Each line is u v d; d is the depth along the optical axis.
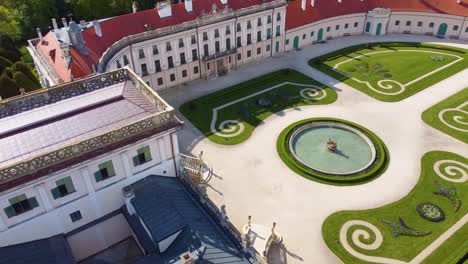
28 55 92.44
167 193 35.94
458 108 68.38
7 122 34.41
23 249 31.06
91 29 64.56
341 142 60.59
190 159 46.12
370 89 75.25
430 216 46.84
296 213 47.72
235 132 63.34
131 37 68.31
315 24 94.44
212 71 82.00
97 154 31.67
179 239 32.75
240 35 82.38
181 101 72.94
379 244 43.72
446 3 96.00
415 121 65.12
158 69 75.00
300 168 54.38
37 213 31.42
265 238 42.69
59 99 38.28
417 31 100.06
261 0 83.94
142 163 36.03
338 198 49.88
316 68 84.38
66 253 31.83
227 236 34.78
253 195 50.41
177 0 104.06
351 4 99.44
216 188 51.53
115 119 35.12
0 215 29.36
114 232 37.94
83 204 33.91
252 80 79.81
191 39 75.75
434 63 84.75
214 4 76.88
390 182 52.28
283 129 63.62
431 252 42.69
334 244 43.78
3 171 27.80
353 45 95.56
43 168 29.72
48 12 102.00
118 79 41.62
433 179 52.62
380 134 61.97
